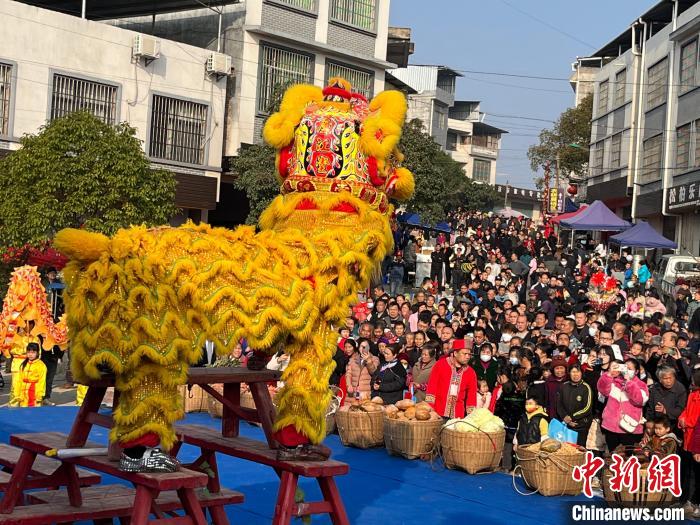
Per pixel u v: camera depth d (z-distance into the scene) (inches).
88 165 715.4
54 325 561.9
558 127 1935.3
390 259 1010.7
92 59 928.3
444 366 431.2
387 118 224.1
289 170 228.1
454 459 393.1
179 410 195.9
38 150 705.0
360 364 472.1
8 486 221.6
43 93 890.1
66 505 223.0
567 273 1017.5
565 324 527.5
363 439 438.0
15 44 869.8
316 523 302.4
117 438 193.9
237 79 1087.6
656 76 1322.6
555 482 353.4
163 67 989.8
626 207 1521.9
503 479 385.4
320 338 214.4
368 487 359.6
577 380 389.1
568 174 1961.1
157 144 990.4
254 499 328.5
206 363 525.0
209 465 251.1
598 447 393.1
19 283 547.2
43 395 533.0
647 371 437.4
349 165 222.1
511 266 992.9
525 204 2888.8
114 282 191.2
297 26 1131.9
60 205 705.0
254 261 204.8
